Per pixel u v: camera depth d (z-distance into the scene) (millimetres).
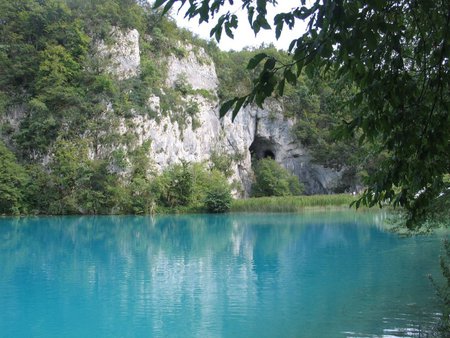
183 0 2873
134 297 12633
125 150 45969
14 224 33531
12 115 47500
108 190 42812
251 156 65688
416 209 3881
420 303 11383
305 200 47375
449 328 8539
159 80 53812
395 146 3744
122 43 51688
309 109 62219
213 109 59969
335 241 23312
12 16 51312
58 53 48000
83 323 10414
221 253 20109
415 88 3365
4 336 9633
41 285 14102
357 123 3457
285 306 11516
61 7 50750
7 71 48781
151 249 21484
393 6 3162
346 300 11914
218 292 13070
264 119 62625
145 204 43812
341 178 60156
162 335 9586
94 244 23250
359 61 3158
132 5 56938
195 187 47625
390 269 15766
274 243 23094
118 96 47750
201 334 9531
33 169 43594
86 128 45469
